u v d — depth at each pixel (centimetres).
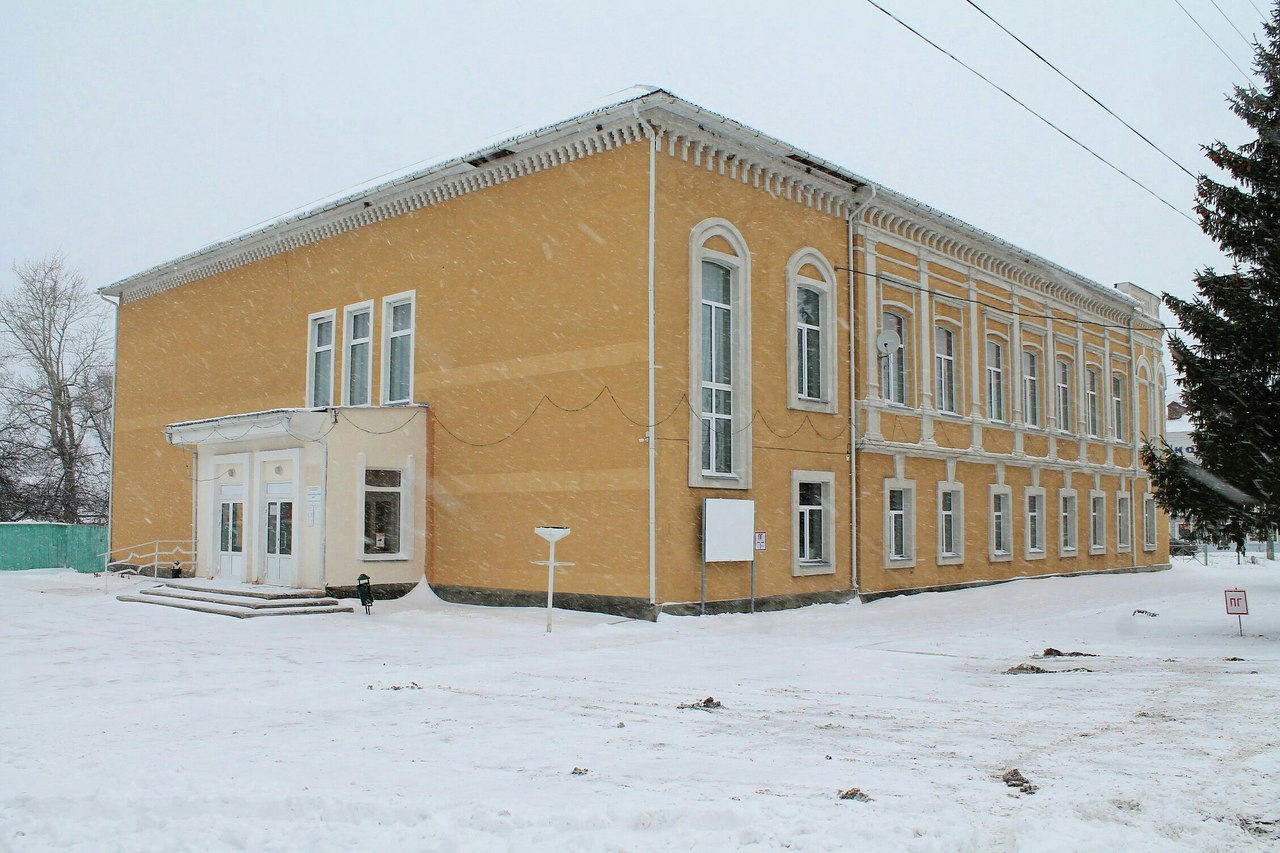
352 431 2395
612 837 630
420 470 2509
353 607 2250
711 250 2244
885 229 2798
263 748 911
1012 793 735
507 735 970
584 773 806
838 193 2592
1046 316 3534
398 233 2681
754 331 2339
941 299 3016
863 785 762
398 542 2475
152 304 3562
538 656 1573
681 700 1183
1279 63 1934
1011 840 624
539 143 2289
